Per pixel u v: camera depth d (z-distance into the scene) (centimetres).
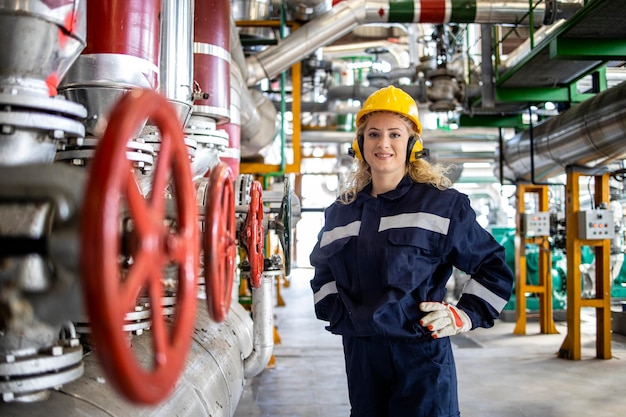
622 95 468
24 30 114
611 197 884
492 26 629
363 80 1187
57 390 130
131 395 75
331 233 218
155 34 185
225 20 289
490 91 616
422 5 520
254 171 584
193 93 235
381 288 203
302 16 543
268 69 526
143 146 164
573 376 510
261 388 475
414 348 200
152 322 87
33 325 103
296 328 784
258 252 210
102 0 170
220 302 128
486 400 439
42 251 92
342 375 516
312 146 1397
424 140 948
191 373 187
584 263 912
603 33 442
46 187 87
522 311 725
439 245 199
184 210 101
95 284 68
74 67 170
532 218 704
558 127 585
